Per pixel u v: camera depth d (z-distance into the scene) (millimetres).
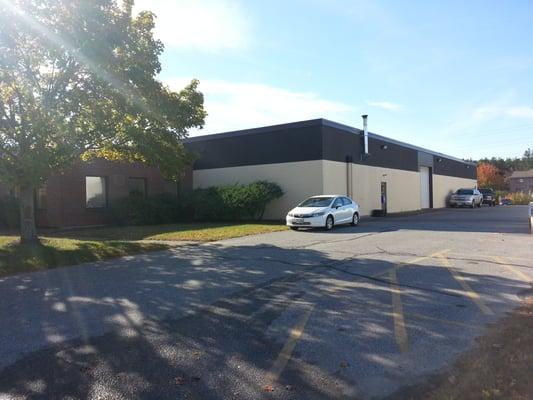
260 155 27281
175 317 6516
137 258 12102
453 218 26234
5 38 11195
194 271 9984
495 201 50062
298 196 25719
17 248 13023
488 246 13320
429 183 40375
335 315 6434
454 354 4906
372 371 4543
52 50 11789
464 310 6602
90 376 4559
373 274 9234
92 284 8922
